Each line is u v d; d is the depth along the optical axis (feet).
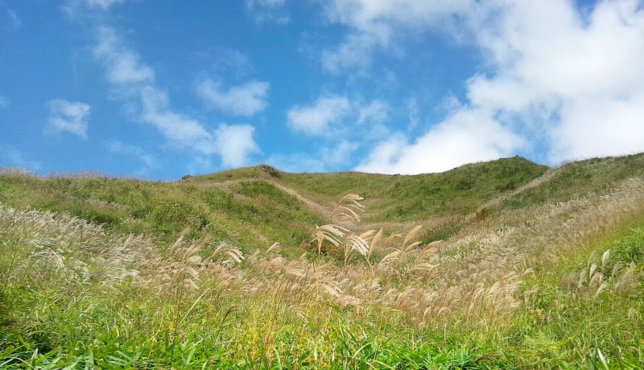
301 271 19.75
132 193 71.61
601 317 20.49
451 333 20.67
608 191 70.54
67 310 17.51
